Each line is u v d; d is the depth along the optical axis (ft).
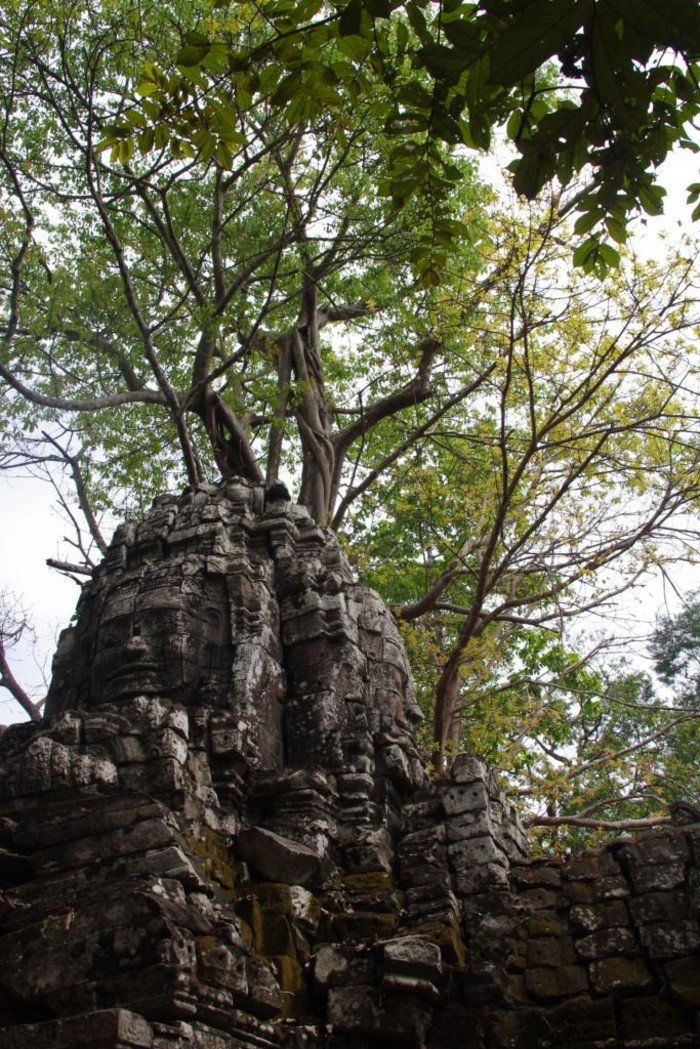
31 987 20.51
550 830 58.39
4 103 42.37
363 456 62.49
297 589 35.73
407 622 53.26
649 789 57.36
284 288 53.52
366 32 17.16
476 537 54.60
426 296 50.62
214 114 21.27
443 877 29.07
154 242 52.65
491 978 26.81
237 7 43.06
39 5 41.24
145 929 20.52
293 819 29.48
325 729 32.45
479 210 48.85
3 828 24.35
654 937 27.30
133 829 23.29
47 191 45.60
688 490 47.55
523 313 41.19
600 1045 25.67
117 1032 18.61
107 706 28.63
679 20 13.34
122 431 54.19
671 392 48.52
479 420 57.06
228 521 37.22
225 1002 21.40
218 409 49.55
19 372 49.06
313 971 25.62
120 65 44.50
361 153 46.78
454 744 52.11
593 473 50.70
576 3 13.75
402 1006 24.84
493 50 14.26
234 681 32.30
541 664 62.54
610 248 20.34
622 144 18.10
